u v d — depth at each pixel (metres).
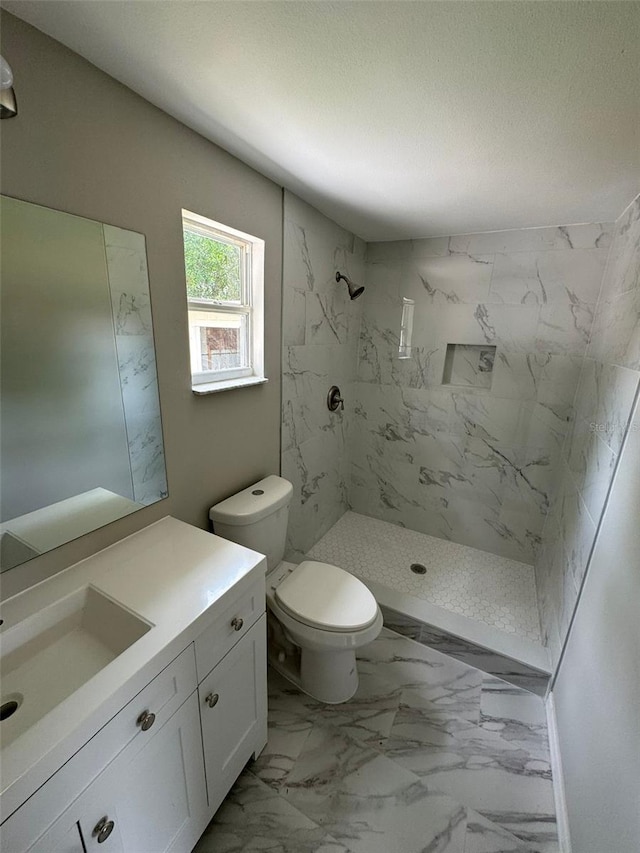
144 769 0.79
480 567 2.26
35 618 0.85
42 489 0.91
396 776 1.26
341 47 0.76
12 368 0.81
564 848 1.06
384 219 1.90
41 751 0.59
